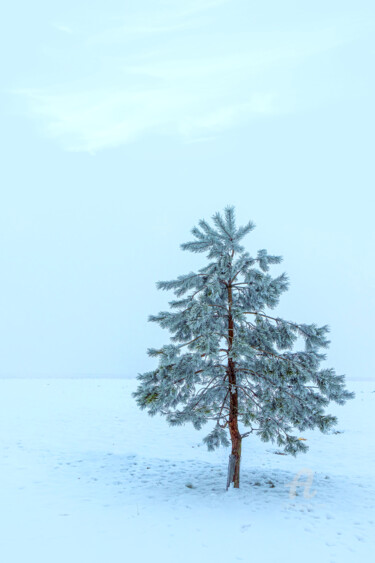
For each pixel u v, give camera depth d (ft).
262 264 38.86
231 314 38.01
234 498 36.32
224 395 41.93
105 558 25.43
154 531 29.60
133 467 50.03
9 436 63.26
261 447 64.03
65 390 122.42
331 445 64.75
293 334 38.60
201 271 39.68
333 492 39.75
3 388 126.31
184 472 47.93
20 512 33.76
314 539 28.40
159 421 79.51
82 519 32.12
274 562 25.04
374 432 73.41
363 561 25.32
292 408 36.55
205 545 27.27
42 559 25.27
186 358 37.37
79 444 61.31
